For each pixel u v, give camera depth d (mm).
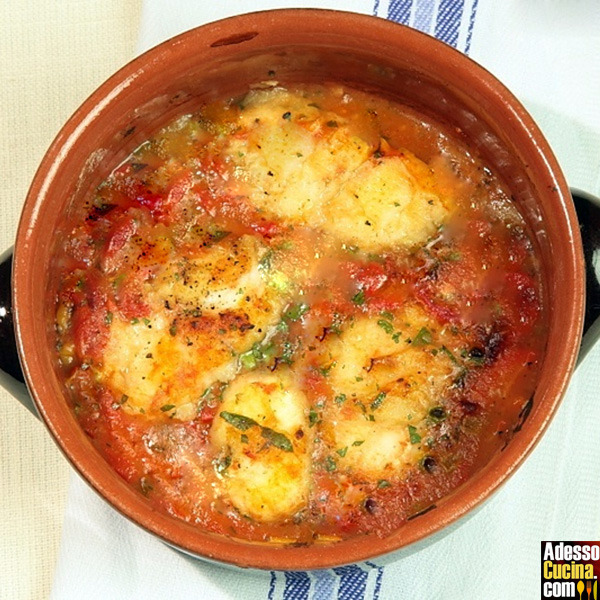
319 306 583
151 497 569
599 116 660
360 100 610
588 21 663
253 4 670
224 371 577
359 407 569
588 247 586
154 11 672
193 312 577
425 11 664
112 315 580
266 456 563
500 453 543
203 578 649
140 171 605
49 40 713
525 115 560
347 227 587
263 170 594
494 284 582
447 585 647
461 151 601
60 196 572
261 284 582
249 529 567
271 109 605
